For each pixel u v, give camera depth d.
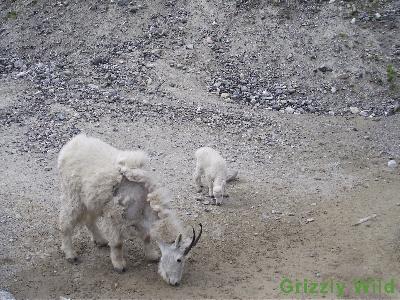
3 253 8.09
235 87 14.54
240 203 9.59
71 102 13.51
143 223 7.42
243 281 7.41
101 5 17.41
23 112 13.02
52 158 11.03
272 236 8.55
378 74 14.80
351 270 7.56
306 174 10.69
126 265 7.73
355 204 9.47
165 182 10.24
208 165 9.62
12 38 16.97
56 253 8.11
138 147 11.56
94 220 7.83
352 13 16.44
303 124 12.98
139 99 13.77
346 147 11.88
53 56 16.05
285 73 15.05
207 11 16.89
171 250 7.15
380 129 12.77
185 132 12.27
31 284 7.41
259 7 16.84
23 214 9.10
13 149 11.37
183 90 14.33
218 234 8.61
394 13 16.47
